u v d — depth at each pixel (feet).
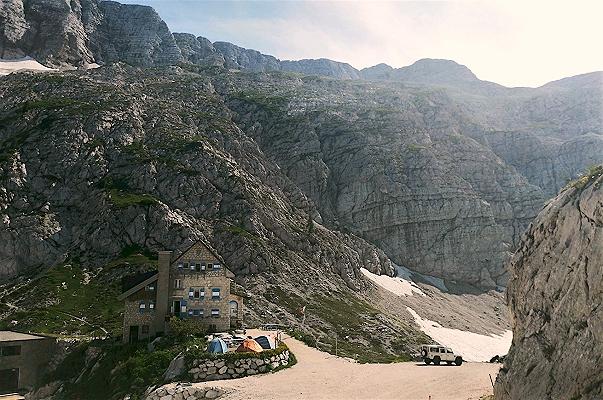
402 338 392.27
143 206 437.99
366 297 494.59
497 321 588.91
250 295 391.24
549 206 105.29
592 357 82.02
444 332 479.41
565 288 92.58
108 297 348.59
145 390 185.68
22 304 343.67
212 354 183.42
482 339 492.54
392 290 565.12
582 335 85.76
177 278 235.81
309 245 500.33
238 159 594.65
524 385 93.76
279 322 353.92
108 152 517.14
